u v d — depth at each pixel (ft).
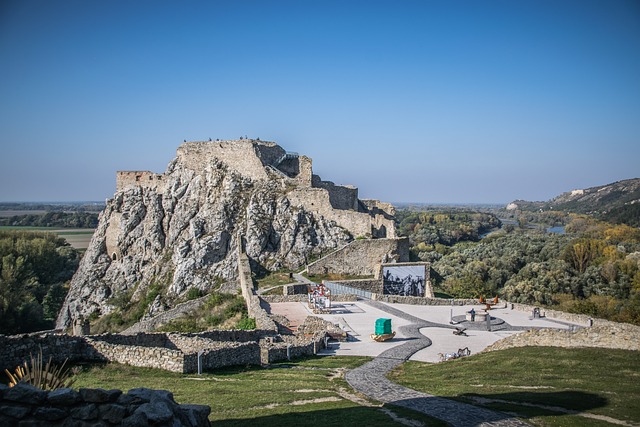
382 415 59.00
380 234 270.26
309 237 256.93
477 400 66.44
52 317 334.85
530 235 520.01
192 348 95.04
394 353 119.03
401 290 221.87
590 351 89.86
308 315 168.45
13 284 303.27
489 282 342.23
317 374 89.86
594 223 603.26
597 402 62.59
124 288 288.92
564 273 323.37
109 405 41.34
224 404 62.75
